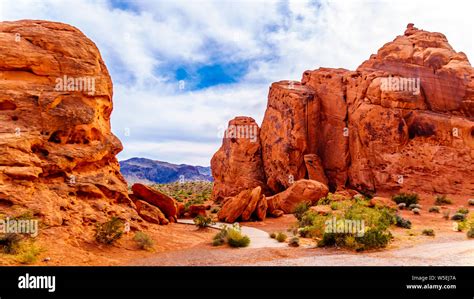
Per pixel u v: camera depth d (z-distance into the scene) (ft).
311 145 136.56
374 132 120.16
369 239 46.68
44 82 60.70
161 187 273.75
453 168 109.29
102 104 69.51
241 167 153.58
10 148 49.60
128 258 44.29
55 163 54.70
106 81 70.95
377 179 117.19
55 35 64.34
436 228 68.08
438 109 119.65
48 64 61.11
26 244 39.32
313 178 129.08
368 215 58.29
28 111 56.29
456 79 118.42
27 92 57.47
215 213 122.01
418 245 48.70
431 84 121.08
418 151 114.42
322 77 145.18
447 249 43.91
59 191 53.26
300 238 62.95
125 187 69.46
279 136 140.36
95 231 49.83
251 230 78.64
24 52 59.47
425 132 115.55
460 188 106.73
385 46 138.72
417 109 119.85
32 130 54.85
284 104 141.90
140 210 72.79
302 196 109.29
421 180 111.34
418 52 128.88
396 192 113.09
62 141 59.21
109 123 75.82
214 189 168.25
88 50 67.51
